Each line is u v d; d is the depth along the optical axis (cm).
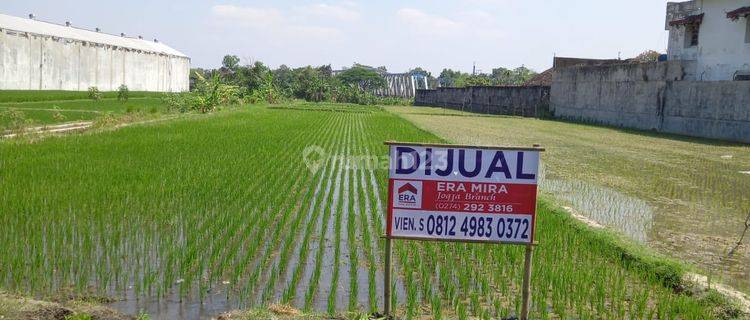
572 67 4984
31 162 1546
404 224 618
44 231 930
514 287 764
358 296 728
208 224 1010
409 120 4431
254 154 1964
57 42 6400
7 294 655
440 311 668
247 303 693
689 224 1150
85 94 5775
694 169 1945
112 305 674
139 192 1233
